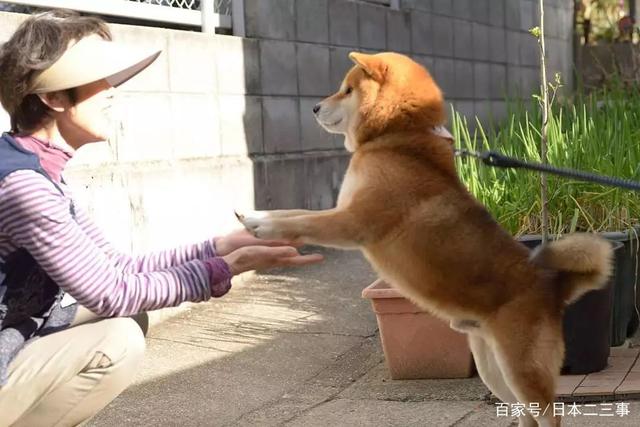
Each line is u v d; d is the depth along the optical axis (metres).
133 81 2.69
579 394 1.99
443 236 1.65
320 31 3.68
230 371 2.32
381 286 2.25
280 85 3.43
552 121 2.57
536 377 1.61
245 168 3.20
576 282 1.68
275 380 2.26
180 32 2.89
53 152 1.35
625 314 2.39
